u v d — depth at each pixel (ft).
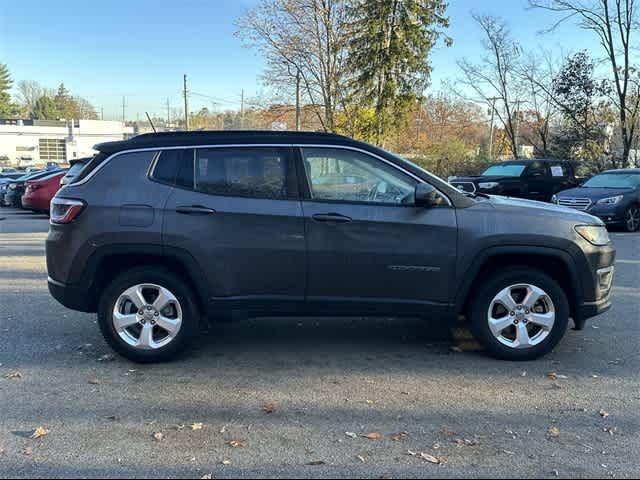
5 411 12.46
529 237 15.01
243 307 15.23
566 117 86.43
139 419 12.08
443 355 16.14
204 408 12.63
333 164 15.21
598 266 15.51
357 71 100.83
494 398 13.19
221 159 15.23
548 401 13.04
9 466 10.19
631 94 79.20
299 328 18.78
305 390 13.65
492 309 15.51
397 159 15.25
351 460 10.43
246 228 14.90
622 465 10.30
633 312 20.85
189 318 15.33
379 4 97.40
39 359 15.83
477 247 14.98
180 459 10.45
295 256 14.96
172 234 14.85
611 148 87.81
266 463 10.32
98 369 15.05
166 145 15.37
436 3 101.45
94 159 15.55
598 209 44.14
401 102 101.91
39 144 249.75
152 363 15.42
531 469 10.16
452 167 103.04
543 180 56.08
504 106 96.84
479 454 10.66
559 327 15.44
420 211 15.01
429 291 15.19
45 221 56.08
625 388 13.82
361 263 14.98
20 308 21.49
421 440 11.18
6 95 352.69
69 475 9.92
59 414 12.32
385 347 16.85
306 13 97.09
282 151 15.25
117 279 15.20
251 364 15.43
